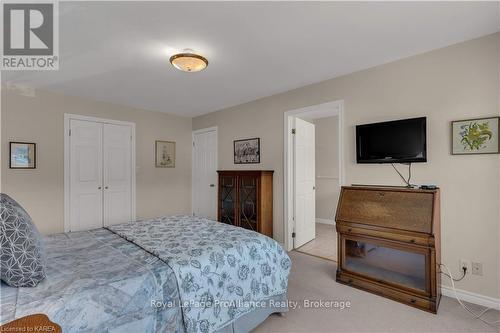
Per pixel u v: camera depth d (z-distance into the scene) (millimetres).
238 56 2500
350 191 2604
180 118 5074
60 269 1455
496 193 2057
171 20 1886
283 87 3436
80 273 1398
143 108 4512
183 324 1454
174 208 4953
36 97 3424
